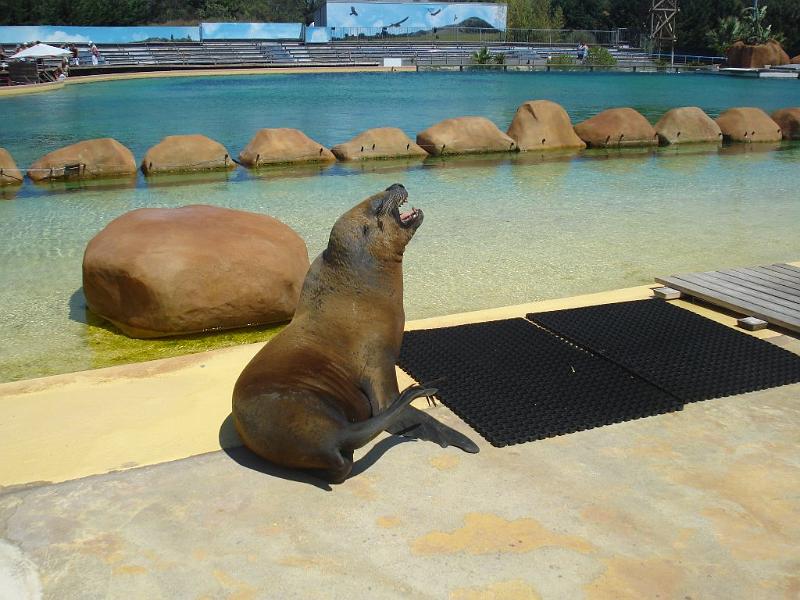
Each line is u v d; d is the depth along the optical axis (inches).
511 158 714.8
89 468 155.8
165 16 2778.1
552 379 199.0
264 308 276.5
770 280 284.0
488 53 2021.4
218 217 291.0
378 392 166.9
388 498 141.7
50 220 451.5
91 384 202.2
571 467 153.6
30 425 177.3
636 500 141.7
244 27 2052.2
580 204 496.1
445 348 221.5
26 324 284.0
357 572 120.6
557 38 2417.6
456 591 116.3
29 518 135.8
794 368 206.4
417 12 2293.3
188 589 116.7
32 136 834.8
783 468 154.2
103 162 603.2
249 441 153.6
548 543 128.3
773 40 2121.1
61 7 2218.3
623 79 1733.5
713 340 227.9
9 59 1446.9
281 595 115.3
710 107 1170.6
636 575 120.4
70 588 117.3
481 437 167.0
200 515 136.3
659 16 2340.1
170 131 872.9
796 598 115.6
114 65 1694.1
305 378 152.6
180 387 199.3
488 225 436.8
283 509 138.1
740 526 133.9
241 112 1055.6
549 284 328.2
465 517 135.6
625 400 185.6
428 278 337.4
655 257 368.8
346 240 164.1
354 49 2075.5
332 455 142.5
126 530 132.0
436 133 730.2
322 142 809.5
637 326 240.8
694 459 157.6
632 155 730.8
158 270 259.8
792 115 848.3
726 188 551.5
